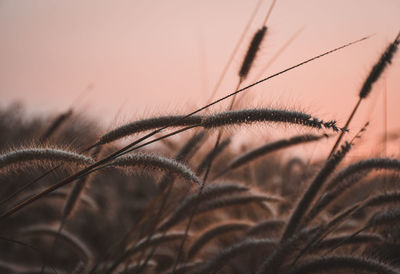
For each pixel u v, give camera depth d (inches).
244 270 26.9
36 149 19.6
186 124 20.2
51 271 26.6
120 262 24.9
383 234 23.2
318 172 22.9
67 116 28.0
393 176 24.0
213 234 26.5
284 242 22.2
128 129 20.2
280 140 26.7
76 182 25.8
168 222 25.3
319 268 21.5
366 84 23.6
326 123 18.2
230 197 25.9
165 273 25.7
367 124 22.7
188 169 19.4
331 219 23.5
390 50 23.6
